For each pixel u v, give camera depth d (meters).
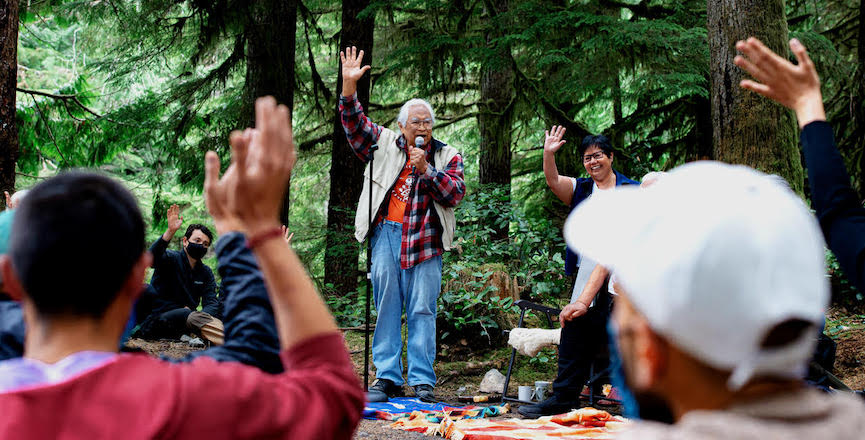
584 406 5.26
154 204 12.64
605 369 5.01
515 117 11.77
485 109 11.81
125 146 12.09
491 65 10.15
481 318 6.62
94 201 1.08
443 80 11.35
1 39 5.66
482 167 12.15
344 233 10.32
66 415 0.98
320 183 15.44
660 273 0.77
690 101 11.24
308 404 1.08
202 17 11.25
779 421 0.78
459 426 4.12
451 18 11.70
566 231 0.89
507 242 8.00
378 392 5.01
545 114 11.73
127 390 1.01
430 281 5.21
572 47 10.02
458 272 7.01
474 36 11.05
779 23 6.29
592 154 4.85
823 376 3.34
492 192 8.34
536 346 5.44
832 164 1.47
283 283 1.14
